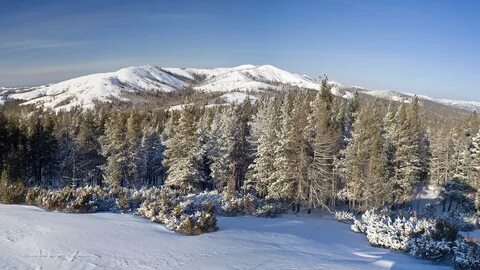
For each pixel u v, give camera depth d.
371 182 38.28
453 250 18.56
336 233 25.86
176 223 19.62
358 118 45.47
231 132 47.06
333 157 39.31
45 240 15.07
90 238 15.81
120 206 25.00
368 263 15.83
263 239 19.12
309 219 32.66
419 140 50.81
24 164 48.62
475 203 42.84
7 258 13.06
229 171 47.59
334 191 41.91
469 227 33.97
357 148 39.81
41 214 20.17
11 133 50.53
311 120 40.97
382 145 40.34
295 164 36.69
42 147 53.28
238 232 20.16
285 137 37.22
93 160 54.06
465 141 56.06
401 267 15.81
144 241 16.08
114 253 14.11
